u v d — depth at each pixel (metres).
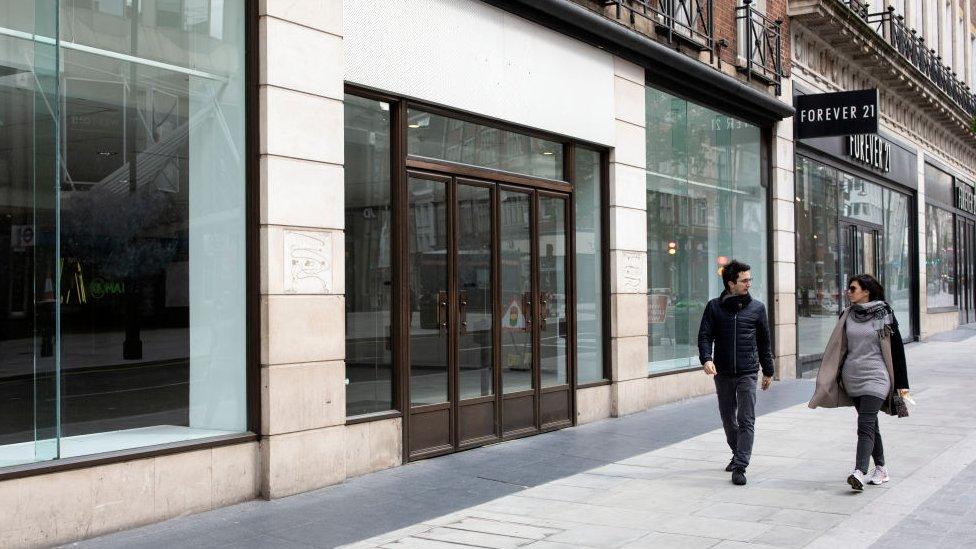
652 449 9.31
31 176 6.06
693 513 6.55
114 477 6.11
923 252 26.92
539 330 10.45
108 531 6.07
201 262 7.00
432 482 7.73
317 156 7.57
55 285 6.12
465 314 9.35
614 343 11.76
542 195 10.63
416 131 8.89
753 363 7.72
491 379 9.67
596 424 11.07
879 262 23.25
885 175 23.12
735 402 7.84
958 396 13.43
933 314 28.16
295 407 7.28
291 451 7.23
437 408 8.88
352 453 7.92
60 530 5.79
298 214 7.38
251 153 7.21
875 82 22.11
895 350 7.28
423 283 8.84
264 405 7.13
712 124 14.73
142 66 6.72
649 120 12.96
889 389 7.21
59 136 6.22
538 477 7.95
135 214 6.62
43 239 6.09
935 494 7.05
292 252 7.32
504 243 9.96
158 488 6.38
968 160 34.34
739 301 7.79
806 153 17.89
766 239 16.48
